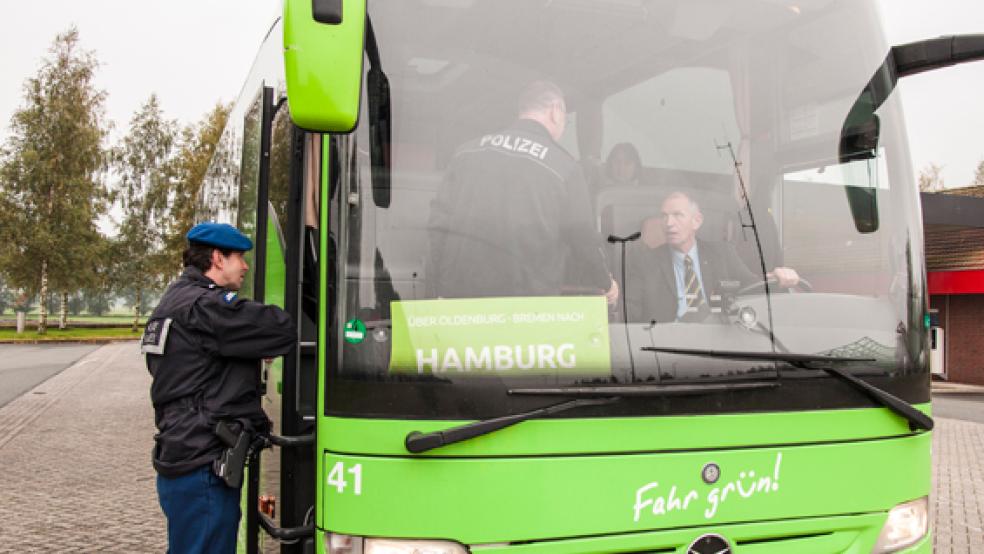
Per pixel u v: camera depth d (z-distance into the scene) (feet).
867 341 8.51
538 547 7.22
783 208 9.70
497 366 7.43
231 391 9.66
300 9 6.87
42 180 122.11
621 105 9.26
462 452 7.18
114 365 71.41
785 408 7.93
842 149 9.69
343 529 7.25
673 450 7.55
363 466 7.21
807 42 9.98
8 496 23.22
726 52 9.77
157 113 156.25
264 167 9.96
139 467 27.68
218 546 9.65
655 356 7.75
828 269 9.25
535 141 8.34
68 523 20.35
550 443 7.29
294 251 8.48
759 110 9.87
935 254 72.84
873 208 9.38
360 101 7.80
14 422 37.65
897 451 8.45
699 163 9.48
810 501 8.00
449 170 7.99
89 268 129.08
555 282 7.88
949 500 24.36
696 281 8.54
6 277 122.31
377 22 8.10
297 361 8.36
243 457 9.56
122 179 154.71
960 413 49.44
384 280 7.50
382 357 7.32
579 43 9.09
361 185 7.67
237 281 10.71
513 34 8.64
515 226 7.91
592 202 8.64
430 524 7.14
